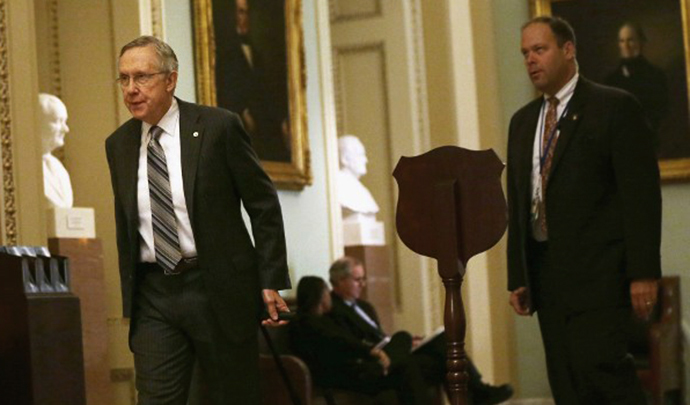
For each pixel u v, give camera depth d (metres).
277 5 10.48
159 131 5.33
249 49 10.04
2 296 5.42
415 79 13.19
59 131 8.07
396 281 13.29
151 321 5.32
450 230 5.37
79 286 7.99
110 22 8.83
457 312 5.37
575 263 6.41
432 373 10.51
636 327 12.05
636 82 12.69
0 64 7.06
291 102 10.58
